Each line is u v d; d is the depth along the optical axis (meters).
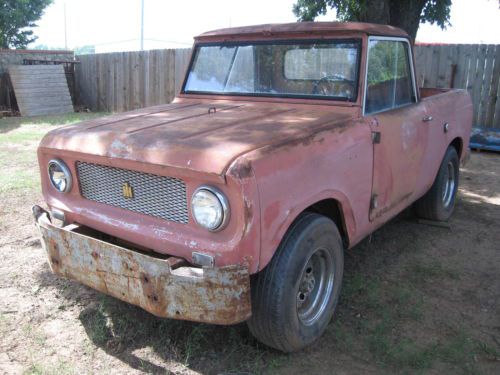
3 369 2.93
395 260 4.58
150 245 2.89
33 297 3.76
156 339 3.25
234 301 2.56
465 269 4.42
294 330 2.96
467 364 3.09
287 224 2.77
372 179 3.64
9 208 5.69
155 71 13.83
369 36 3.66
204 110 3.85
